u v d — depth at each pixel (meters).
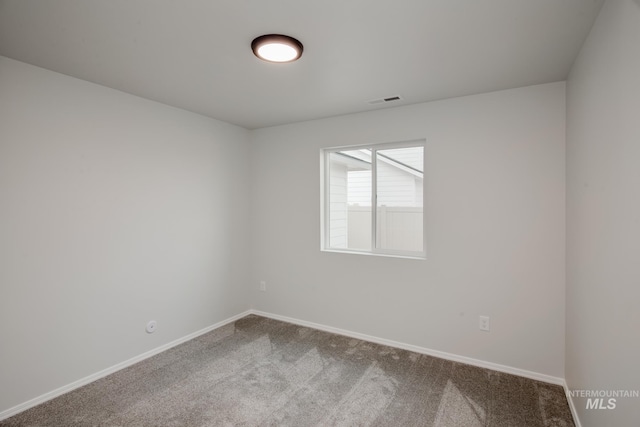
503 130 2.69
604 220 1.52
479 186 2.79
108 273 2.69
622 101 1.29
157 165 3.05
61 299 2.40
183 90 2.72
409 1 1.50
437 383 2.54
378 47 1.96
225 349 3.15
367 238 3.56
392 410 2.21
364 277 3.36
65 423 2.07
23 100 2.18
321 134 3.61
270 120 3.69
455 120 2.88
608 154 1.46
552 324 2.53
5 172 2.12
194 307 3.43
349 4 1.53
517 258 2.65
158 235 3.07
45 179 2.30
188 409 2.22
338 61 2.15
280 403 2.29
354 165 3.63
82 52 2.04
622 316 1.31
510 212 2.67
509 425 2.05
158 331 3.08
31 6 1.54
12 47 1.97
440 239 2.96
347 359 2.94
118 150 2.74
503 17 1.63
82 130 2.50
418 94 2.79
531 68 2.26
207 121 3.54
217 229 3.69
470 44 1.92
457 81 2.50
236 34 1.81
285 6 1.54
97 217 2.61
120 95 2.74
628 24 1.23
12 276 2.16
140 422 2.09
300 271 3.79
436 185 2.96
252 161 4.14
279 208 3.93
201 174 3.49
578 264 2.03
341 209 3.71
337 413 2.18
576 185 2.09
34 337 2.26
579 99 2.01
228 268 3.85
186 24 1.71
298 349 3.14
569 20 1.66
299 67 2.25
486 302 2.77
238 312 4.01
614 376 1.40
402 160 3.28
